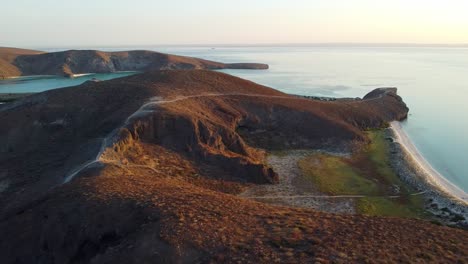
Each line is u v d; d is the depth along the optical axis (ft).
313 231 79.30
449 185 169.68
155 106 187.83
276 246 71.46
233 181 154.92
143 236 75.72
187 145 169.27
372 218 90.99
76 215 88.48
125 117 175.83
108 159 140.56
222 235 75.00
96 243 82.48
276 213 90.63
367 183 161.89
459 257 69.97
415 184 161.38
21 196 130.00
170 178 140.87
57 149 169.58
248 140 209.46
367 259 66.44
